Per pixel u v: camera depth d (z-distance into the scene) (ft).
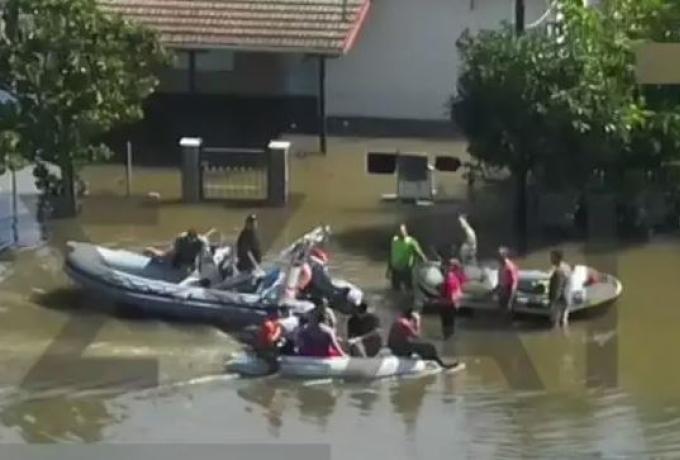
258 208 284.82
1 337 214.07
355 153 328.49
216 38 323.78
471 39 279.08
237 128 338.75
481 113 267.18
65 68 261.65
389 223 276.00
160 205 285.64
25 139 263.70
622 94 260.83
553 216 271.90
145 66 271.90
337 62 349.00
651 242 266.36
